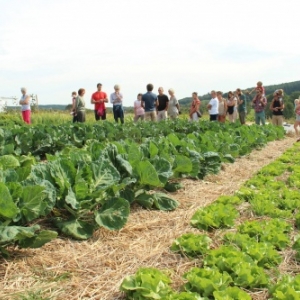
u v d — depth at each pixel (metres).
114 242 3.53
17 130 8.29
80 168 4.05
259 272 2.88
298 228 4.07
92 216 3.92
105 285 2.78
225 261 2.92
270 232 3.65
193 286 2.65
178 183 5.38
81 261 3.13
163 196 4.63
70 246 3.39
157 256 3.27
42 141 8.27
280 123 15.85
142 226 3.95
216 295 2.45
